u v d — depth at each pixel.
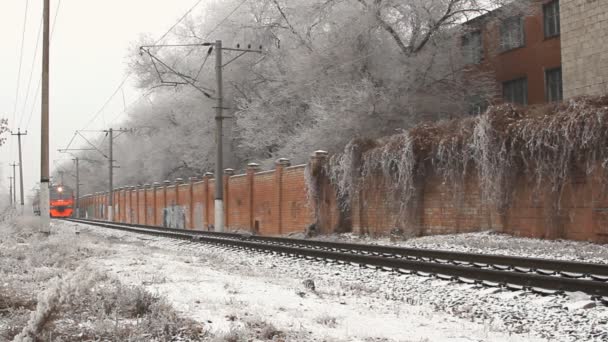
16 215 35.62
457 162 19.67
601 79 21.41
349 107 29.48
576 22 22.47
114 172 81.88
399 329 6.71
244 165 47.97
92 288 8.22
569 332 6.81
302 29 35.28
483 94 33.62
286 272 13.64
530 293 8.81
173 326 6.09
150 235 30.20
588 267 10.14
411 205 21.66
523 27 33.62
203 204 42.38
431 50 32.09
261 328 6.34
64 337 5.74
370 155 23.53
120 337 5.75
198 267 13.43
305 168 26.89
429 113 32.09
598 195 15.20
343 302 8.77
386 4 31.50
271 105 39.31
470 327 7.09
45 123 24.59
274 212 30.52
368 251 16.64
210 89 46.81
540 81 32.44
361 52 32.25
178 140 52.53
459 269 10.73
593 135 15.16
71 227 38.91
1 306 7.35
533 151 16.89
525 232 17.33
